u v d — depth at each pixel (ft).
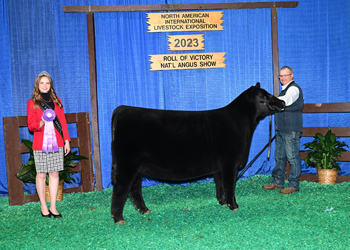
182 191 14.73
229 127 10.61
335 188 14.08
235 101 11.31
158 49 15.87
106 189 15.25
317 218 9.91
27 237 9.09
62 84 15.26
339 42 16.14
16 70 14.87
